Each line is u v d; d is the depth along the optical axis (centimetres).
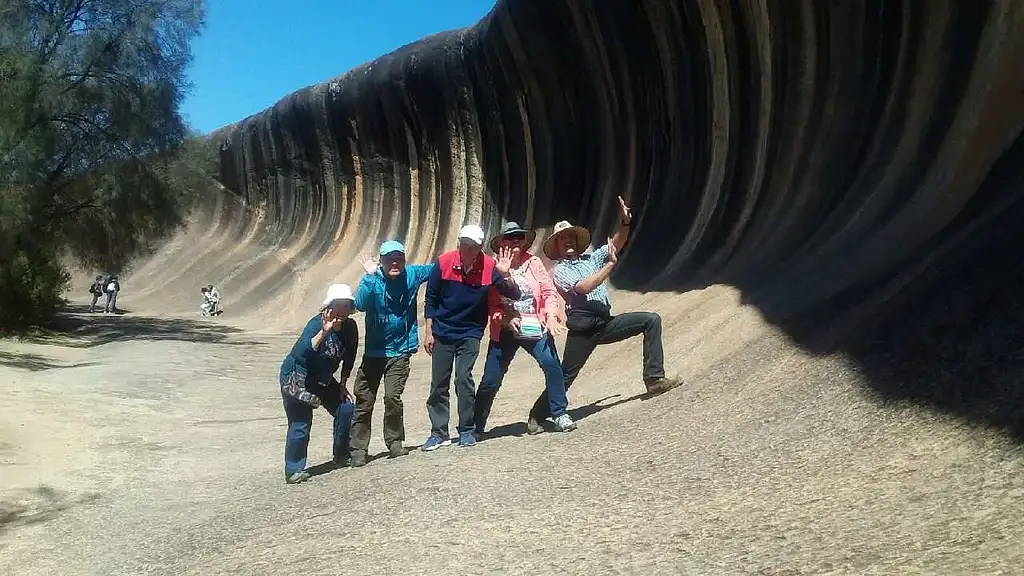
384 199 3497
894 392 485
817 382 561
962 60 909
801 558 316
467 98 2833
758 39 1379
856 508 358
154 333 2527
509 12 2330
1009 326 474
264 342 2358
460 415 669
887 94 1051
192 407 1202
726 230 1376
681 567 331
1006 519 308
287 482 666
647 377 711
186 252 4647
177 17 2395
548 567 356
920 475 377
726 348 775
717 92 1516
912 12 1026
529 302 659
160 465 838
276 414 1152
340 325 670
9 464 811
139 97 2330
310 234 3953
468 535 419
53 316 2652
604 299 700
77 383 1306
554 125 2362
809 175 1156
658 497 435
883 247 790
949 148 858
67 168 2325
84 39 2238
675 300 1201
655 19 1739
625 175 2012
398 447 680
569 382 694
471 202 2880
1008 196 684
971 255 601
